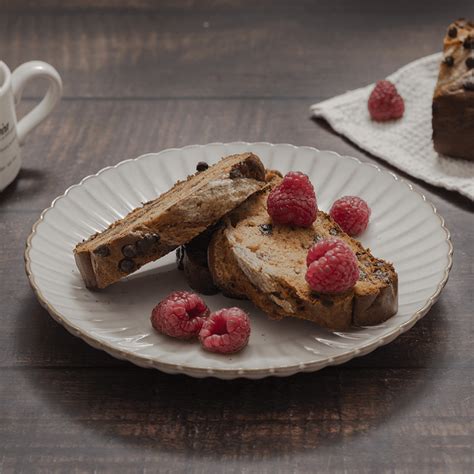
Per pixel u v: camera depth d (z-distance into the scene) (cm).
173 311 70
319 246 71
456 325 73
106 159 89
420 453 67
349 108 92
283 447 67
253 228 75
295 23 103
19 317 75
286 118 93
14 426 68
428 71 95
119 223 77
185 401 69
